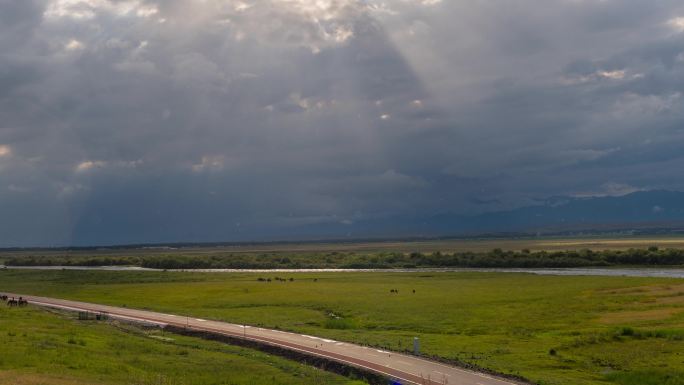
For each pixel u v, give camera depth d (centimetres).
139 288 14762
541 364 5659
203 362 5522
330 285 14250
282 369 5384
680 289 11788
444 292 12362
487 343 6862
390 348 6344
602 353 6269
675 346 6575
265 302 11225
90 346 5741
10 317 7519
